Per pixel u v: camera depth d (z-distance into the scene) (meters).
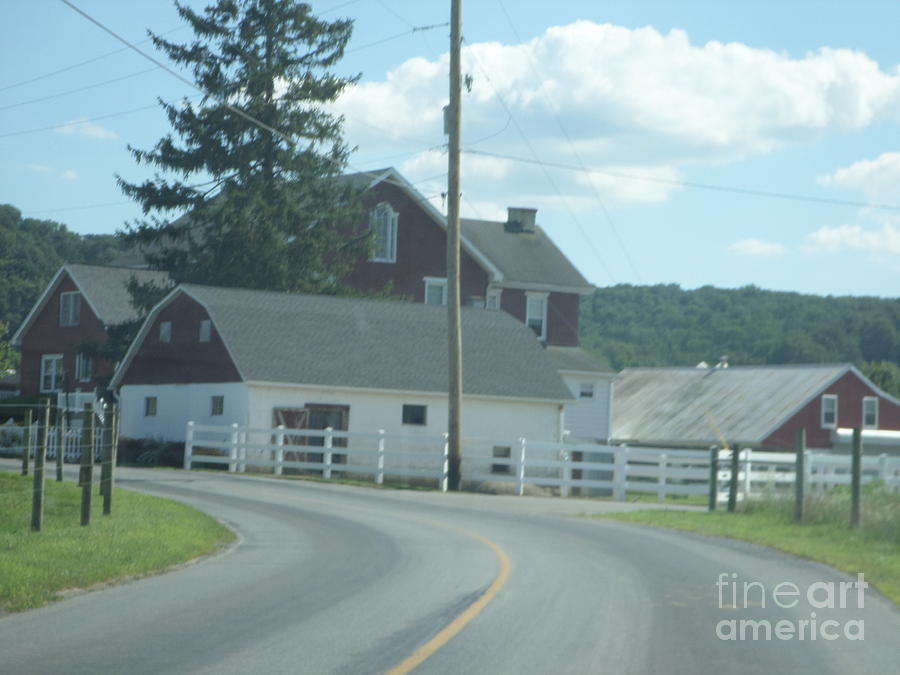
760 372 186.25
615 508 79.25
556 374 131.88
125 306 158.00
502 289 171.62
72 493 63.41
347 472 115.69
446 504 76.81
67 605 33.75
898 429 174.62
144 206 148.12
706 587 39.41
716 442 170.38
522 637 29.36
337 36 153.00
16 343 173.12
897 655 29.00
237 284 144.25
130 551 43.69
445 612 32.84
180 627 30.25
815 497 66.50
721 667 26.73
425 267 165.88
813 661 27.91
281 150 147.38
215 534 52.34
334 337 124.50
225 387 116.81
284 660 26.25
